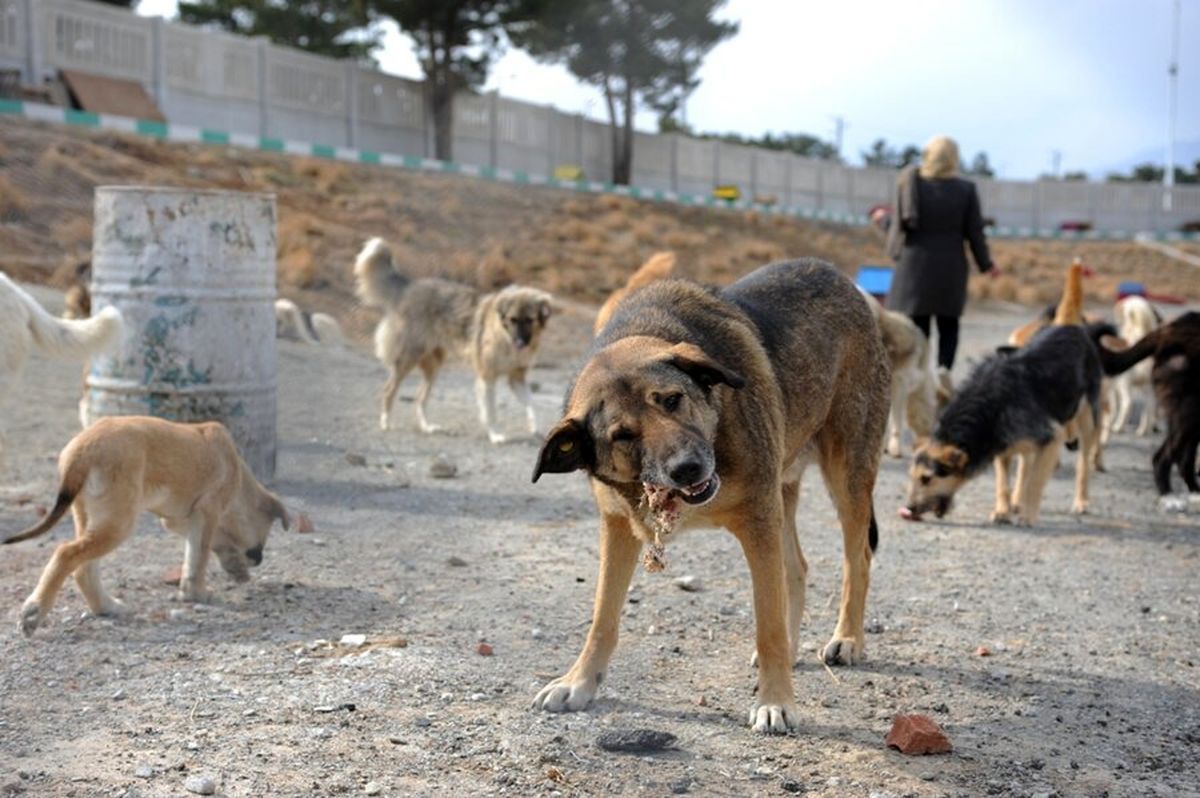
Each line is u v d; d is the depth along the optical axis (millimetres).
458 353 10977
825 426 5242
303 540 6953
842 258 35312
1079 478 9031
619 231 30312
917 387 10930
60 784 3725
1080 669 5246
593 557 6816
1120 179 77812
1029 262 41656
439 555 6754
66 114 23422
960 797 3850
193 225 7816
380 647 5121
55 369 12508
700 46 40406
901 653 5395
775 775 3971
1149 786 4004
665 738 4156
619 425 3986
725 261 29953
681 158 44719
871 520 5398
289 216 22125
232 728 4211
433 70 35125
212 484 5723
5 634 5184
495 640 5305
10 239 17500
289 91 32094
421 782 3818
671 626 5621
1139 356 9609
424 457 9812
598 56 38969
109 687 4598
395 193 27188
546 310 10773
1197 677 5191
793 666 5176
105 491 5250
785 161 50094
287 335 15750
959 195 10742
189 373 7887
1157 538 8117
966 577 6828
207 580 6125
